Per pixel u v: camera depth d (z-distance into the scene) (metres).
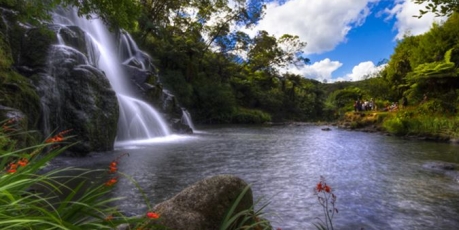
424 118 23.70
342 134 24.72
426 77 31.50
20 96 10.35
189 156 12.16
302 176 8.90
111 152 12.88
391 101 40.78
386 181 8.44
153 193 6.79
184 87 40.72
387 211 6.01
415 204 6.45
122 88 24.11
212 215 2.78
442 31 33.72
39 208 1.30
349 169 10.02
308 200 6.60
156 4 45.91
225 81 53.88
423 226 5.28
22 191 1.46
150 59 33.59
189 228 2.63
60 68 13.21
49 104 12.20
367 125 29.88
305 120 60.38
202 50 50.69
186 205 2.82
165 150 13.80
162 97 25.78
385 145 17.12
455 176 9.05
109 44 28.02
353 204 6.39
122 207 5.73
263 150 14.34
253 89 55.97
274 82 66.19
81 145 11.73
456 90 29.22
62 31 17.28
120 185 7.25
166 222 2.63
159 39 44.00
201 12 51.16
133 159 11.19
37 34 14.15
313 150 14.55
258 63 64.62
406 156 13.04
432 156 13.16
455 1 3.04
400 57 40.56
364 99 47.72
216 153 13.08
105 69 23.42
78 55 14.84
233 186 2.99
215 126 35.53
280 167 10.18
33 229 1.29
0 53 10.64
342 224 5.32
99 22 27.41
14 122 8.25
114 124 13.81
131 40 32.28
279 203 6.38
